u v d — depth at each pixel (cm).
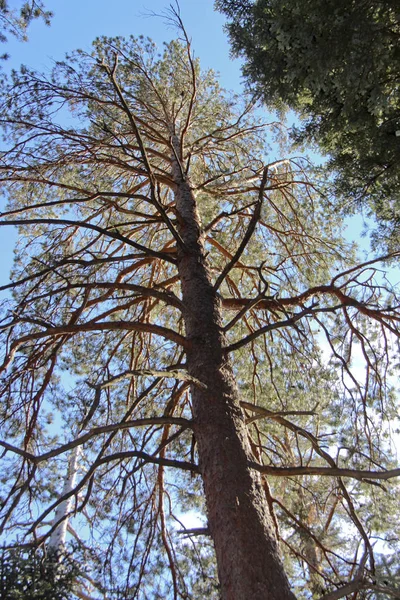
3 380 601
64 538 843
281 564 358
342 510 746
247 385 804
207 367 495
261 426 743
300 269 849
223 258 914
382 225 716
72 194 841
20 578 309
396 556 498
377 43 501
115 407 770
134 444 596
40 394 613
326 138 716
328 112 684
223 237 879
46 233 805
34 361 633
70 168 816
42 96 811
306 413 454
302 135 740
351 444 663
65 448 367
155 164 1027
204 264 641
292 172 911
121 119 891
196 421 456
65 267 706
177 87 995
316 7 509
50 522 874
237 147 1014
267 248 932
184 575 648
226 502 389
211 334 533
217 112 1022
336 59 516
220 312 583
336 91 567
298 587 626
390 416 670
